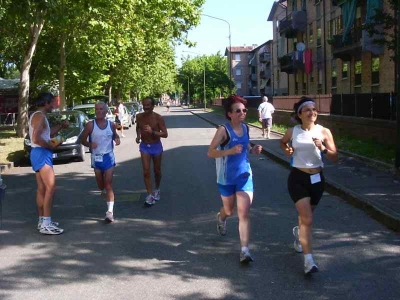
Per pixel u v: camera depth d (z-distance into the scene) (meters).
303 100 5.39
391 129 14.31
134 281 5.29
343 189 9.16
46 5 13.88
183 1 28.00
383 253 5.97
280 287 5.00
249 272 5.46
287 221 7.62
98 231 7.35
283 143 5.55
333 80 34.41
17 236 7.20
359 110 17.41
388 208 7.57
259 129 26.88
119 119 27.16
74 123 16.81
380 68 26.23
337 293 4.81
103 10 24.52
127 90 55.00
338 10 32.59
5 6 14.80
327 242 6.48
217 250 6.28
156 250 6.36
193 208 8.67
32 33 22.19
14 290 5.12
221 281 5.21
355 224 7.34
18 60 28.08
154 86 76.06
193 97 101.88
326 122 20.77
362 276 5.24
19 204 9.53
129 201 9.40
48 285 5.24
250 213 8.17
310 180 5.30
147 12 26.77
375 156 12.95
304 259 5.36
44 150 7.18
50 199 7.25
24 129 23.05
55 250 6.48
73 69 29.78
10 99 36.38
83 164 15.47
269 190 10.23
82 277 5.45
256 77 90.31
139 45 37.59
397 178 10.16
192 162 14.98
